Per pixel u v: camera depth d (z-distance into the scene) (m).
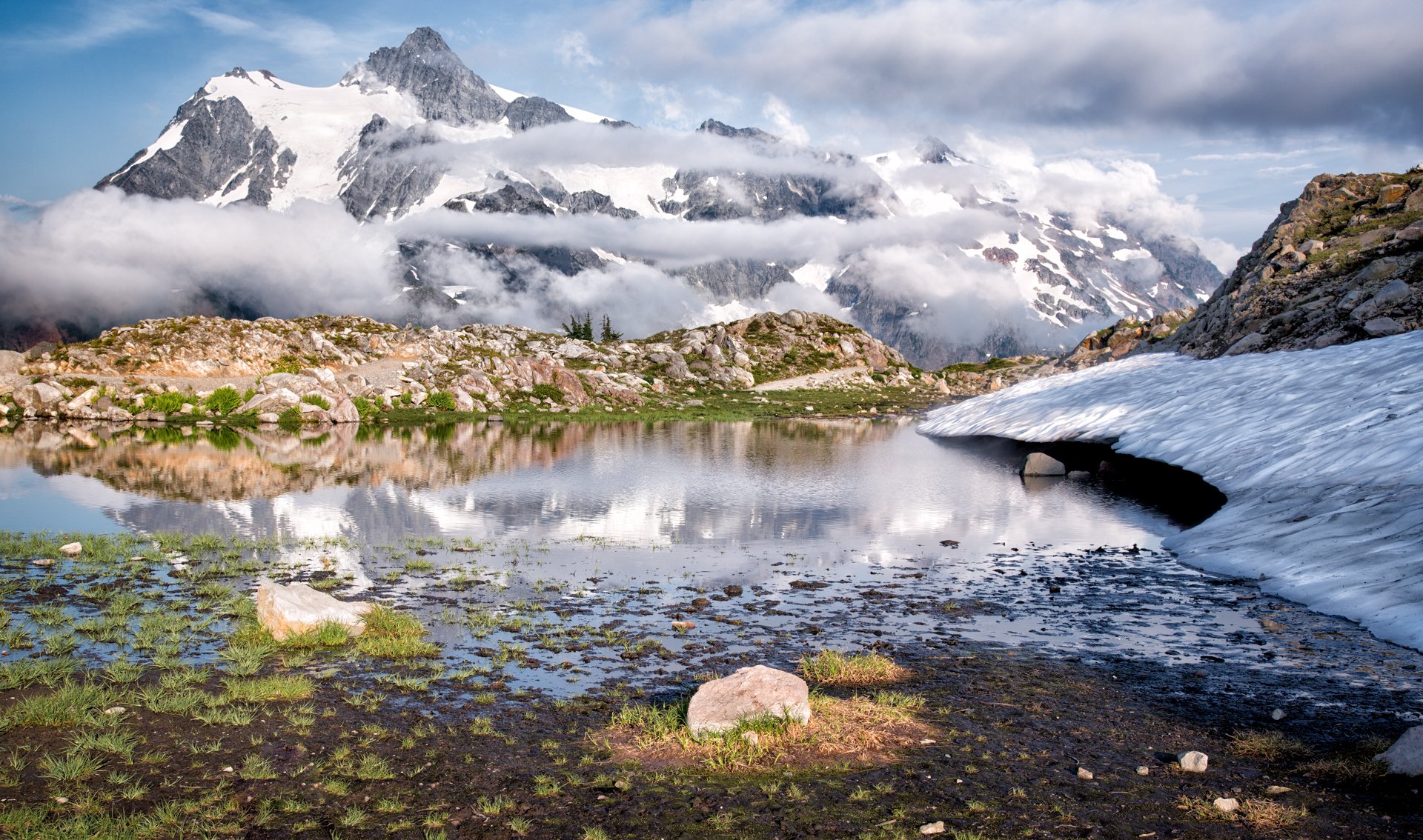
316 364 77.06
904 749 10.12
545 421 66.06
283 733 10.54
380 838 8.06
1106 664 13.75
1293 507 23.02
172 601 16.75
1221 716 11.31
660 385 91.38
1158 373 50.16
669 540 24.31
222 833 8.08
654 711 11.21
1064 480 37.16
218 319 82.12
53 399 60.34
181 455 41.78
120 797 8.72
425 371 76.81
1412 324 39.03
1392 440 24.25
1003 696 12.15
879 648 14.62
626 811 8.59
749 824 8.27
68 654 13.42
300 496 30.31
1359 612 16.11
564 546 23.30
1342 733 10.59
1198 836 7.86
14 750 9.76
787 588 19.06
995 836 7.94
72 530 23.83
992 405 60.34
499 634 15.30
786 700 10.59
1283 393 34.97
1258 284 55.41
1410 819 8.10
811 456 45.69
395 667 13.25
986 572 20.72
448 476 36.09
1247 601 17.78
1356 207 61.12
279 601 14.55
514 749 10.23
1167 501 31.38
